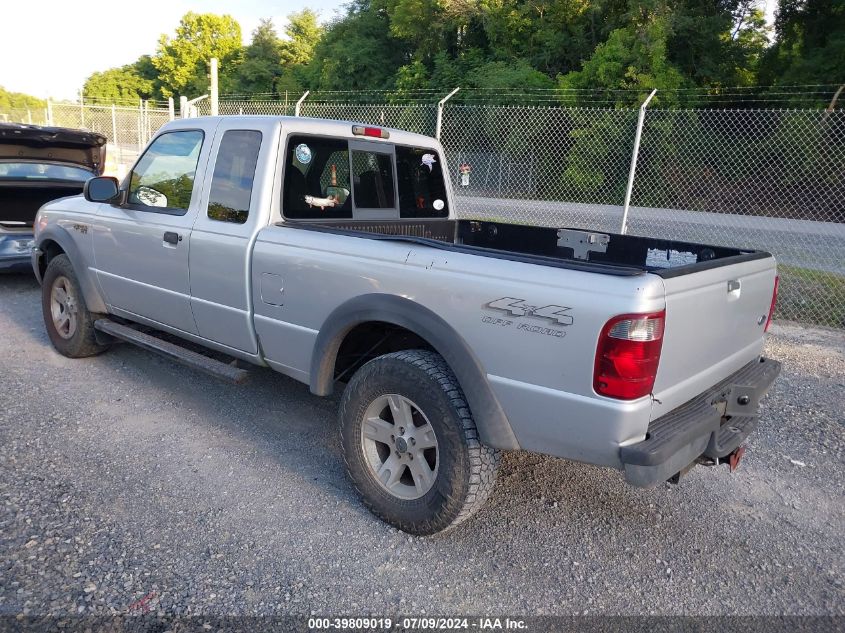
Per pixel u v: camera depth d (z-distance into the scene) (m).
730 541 3.15
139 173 4.39
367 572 2.76
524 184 17.12
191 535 2.95
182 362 4.05
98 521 3.00
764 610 2.66
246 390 4.79
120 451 3.72
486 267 2.66
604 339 2.35
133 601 2.49
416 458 2.95
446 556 2.91
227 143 3.79
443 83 29.39
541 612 2.58
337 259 3.14
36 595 2.48
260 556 2.82
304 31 47.31
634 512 3.39
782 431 4.47
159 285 4.18
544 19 29.41
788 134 17.05
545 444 2.60
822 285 8.89
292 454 3.82
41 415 4.14
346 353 3.52
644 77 22.48
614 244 4.11
